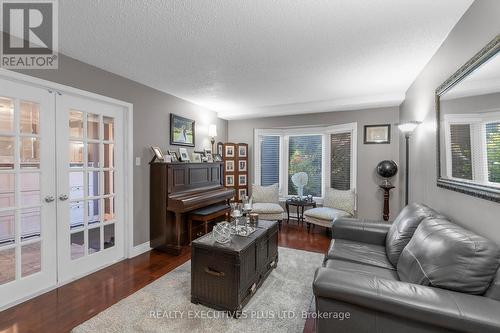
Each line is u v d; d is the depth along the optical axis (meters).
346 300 1.22
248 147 5.26
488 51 1.38
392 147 4.08
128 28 1.92
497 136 1.36
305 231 4.22
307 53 2.37
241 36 2.05
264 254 2.41
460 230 1.45
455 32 1.88
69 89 2.41
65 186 2.43
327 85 3.34
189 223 3.57
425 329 1.10
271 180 5.25
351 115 4.39
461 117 1.76
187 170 3.65
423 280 1.33
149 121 3.38
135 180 3.16
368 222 2.53
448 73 2.01
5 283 2.01
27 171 2.14
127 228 3.06
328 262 1.99
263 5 1.64
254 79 3.11
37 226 2.23
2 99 2.02
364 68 2.74
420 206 2.22
